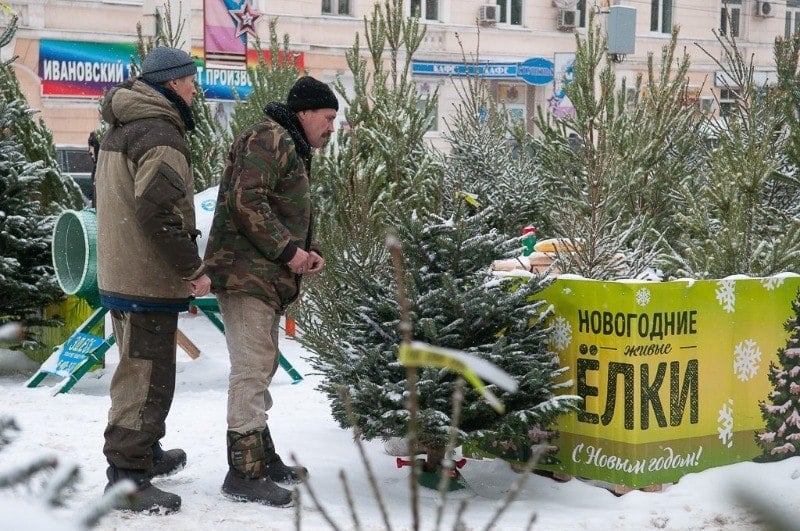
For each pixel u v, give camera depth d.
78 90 24.00
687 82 10.17
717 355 4.90
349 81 28.97
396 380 4.63
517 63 31.33
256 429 4.41
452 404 4.45
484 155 11.32
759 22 36.94
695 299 4.81
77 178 16.72
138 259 4.21
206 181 10.12
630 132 9.27
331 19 28.61
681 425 4.78
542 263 6.18
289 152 4.50
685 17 35.47
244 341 4.46
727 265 6.36
